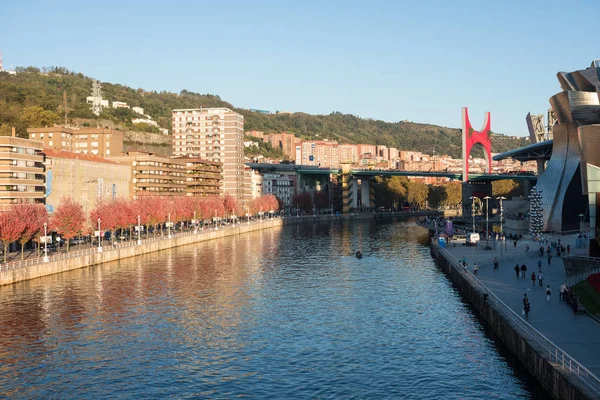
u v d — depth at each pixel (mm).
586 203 189750
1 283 105062
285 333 77188
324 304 94375
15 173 149500
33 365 64812
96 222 159750
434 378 60000
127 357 67500
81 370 63281
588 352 54438
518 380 58625
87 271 125312
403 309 90250
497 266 111688
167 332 77625
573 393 45344
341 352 69000
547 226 189500
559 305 76000
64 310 88812
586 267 98188
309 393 56938
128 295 100375
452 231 185750
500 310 73000
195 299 97875
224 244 192375
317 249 177000
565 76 181625
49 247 150875
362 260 149625
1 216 114188
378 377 60750
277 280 117250
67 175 177125
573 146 187625
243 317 85688
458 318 83875
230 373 62406
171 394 56875
